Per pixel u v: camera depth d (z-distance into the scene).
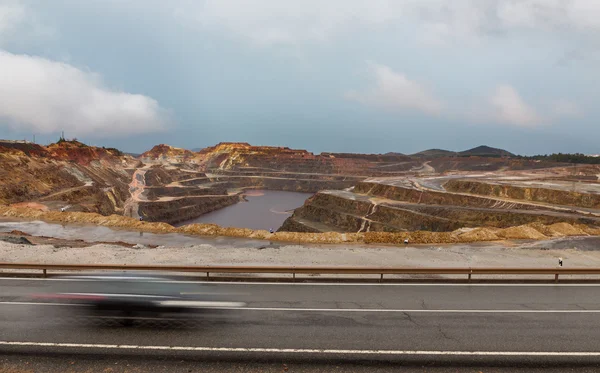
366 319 10.16
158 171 166.38
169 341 8.80
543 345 8.84
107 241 24.98
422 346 8.71
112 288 12.38
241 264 15.62
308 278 13.55
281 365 7.85
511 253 19.27
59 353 8.20
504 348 8.67
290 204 152.38
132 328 9.48
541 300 11.77
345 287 12.82
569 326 9.89
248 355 8.22
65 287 12.39
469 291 12.55
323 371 7.65
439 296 12.02
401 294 12.17
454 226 58.50
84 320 9.91
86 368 7.64
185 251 18.11
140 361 7.91
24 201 67.12
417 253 18.86
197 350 8.40
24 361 7.86
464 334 9.35
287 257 17.11
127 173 158.88
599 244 26.23
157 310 10.65
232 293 12.07
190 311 10.60
